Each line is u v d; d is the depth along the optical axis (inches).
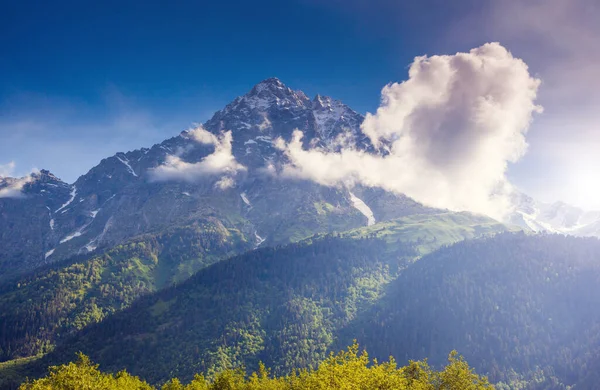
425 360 4323.3
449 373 3870.6
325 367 4055.1
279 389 5625.0
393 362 4175.7
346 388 3368.6
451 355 4023.1
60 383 4520.2
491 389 3818.9
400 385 3538.4
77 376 4672.7
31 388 4525.1
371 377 3604.8
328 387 3617.1
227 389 5821.9
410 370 4207.7
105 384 5157.5
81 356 5142.7
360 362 3907.5
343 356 4229.8
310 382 4094.5
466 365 3939.5
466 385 3809.1
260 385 5871.1
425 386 3811.5
